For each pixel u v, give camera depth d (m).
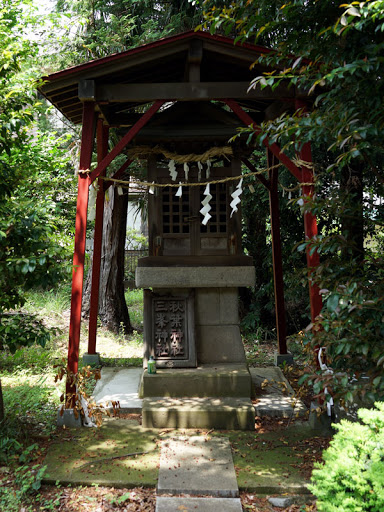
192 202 4.91
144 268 4.68
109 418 4.23
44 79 4.11
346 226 3.62
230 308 4.87
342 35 2.64
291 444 3.69
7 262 3.45
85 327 7.66
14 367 5.45
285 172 6.86
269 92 4.29
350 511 2.00
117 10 8.20
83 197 4.20
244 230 8.70
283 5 3.12
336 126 2.75
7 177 3.79
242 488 3.02
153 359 4.61
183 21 7.57
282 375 5.48
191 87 4.26
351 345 2.74
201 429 3.99
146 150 4.91
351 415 3.93
